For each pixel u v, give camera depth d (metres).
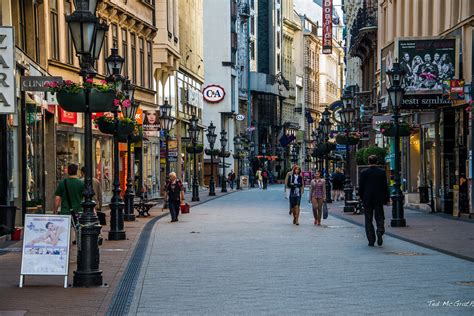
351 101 49.03
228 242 26.62
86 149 16.78
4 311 13.36
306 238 28.16
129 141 38.03
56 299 14.77
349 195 47.66
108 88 16.88
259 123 161.88
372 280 17.08
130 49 58.25
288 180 35.94
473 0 38.81
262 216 42.47
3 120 27.30
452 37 40.00
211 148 77.81
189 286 16.41
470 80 38.81
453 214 39.34
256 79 157.75
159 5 68.25
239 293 15.43
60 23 41.41
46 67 38.12
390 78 33.94
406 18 54.22
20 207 30.64
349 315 12.95
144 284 16.73
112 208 27.81
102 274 18.36
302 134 198.50
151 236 29.23
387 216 40.72
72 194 20.33
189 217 41.50
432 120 45.34
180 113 84.12
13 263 20.34
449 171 42.38
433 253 22.77
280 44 177.62
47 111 37.59
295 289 15.88
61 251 16.20
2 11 29.05
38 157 34.62
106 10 50.94
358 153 54.66
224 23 125.94
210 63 125.50
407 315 12.91
